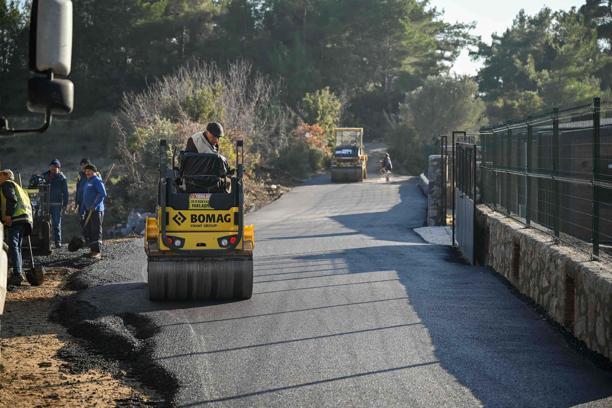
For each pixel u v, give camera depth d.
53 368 9.03
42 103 5.58
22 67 80.81
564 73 97.00
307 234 24.53
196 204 12.59
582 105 10.54
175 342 9.84
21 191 14.75
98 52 86.50
